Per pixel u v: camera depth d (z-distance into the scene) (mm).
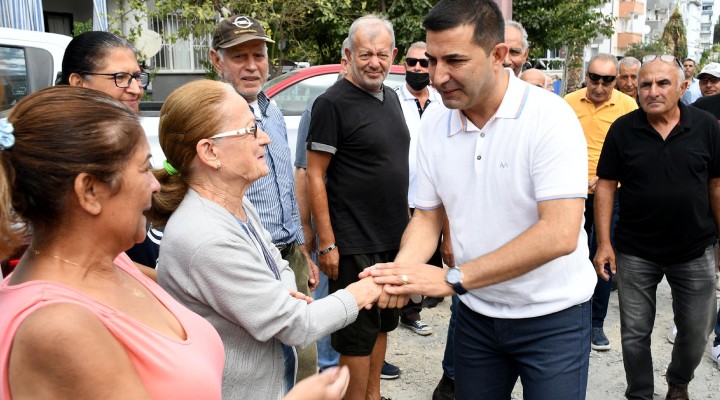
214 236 1686
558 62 17391
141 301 1370
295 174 3527
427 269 2150
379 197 3082
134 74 2533
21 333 1083
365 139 3021
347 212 3082
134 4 8305
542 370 2189
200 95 1777
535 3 12477
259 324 1703
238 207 1880
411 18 10703
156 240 2262
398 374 3838
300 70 5582
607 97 4676
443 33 1941
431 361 4047
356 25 3064
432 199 2395
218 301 1693
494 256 2055
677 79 3088
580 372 2219
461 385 2438
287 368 1984
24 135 1148
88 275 1256
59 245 1228
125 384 1131
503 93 2074
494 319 2250
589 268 2258
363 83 3055
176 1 8320
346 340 2955
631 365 3396
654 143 3191
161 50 10953
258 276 1722
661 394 3672
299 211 3475
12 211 1169
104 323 1179
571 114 2049
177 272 1710
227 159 1790
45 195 1164
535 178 2029
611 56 4660
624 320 3393
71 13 11266
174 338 1339
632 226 3314
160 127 1818
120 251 1306
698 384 3807
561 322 2166
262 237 1974
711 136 3152
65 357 1072
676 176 3152
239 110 1807
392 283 2119
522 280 2143
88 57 2447
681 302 3318
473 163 2150
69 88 1217
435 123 2295
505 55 2035
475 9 1943
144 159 1271
